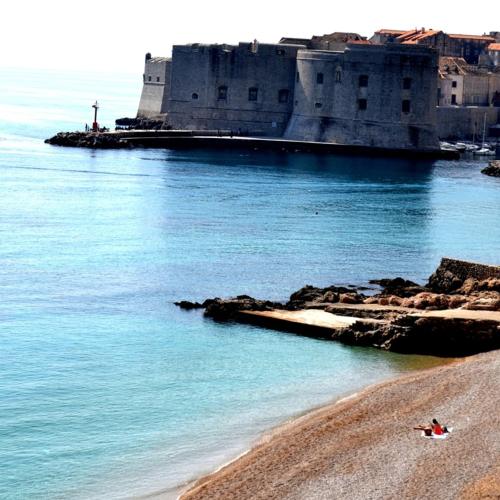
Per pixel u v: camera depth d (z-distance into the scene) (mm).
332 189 164250
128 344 79125
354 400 67750
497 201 158750
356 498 52656
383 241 122000
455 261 94812
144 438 62438
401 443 59344
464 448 58125
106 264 105000
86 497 55438
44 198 145750
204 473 57969
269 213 138375
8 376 71625
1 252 109250
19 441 61594
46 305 89000
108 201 145000
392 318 82625
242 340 80500
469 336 78062
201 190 158000
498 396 66188
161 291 94750
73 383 70875
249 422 64938
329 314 84750
